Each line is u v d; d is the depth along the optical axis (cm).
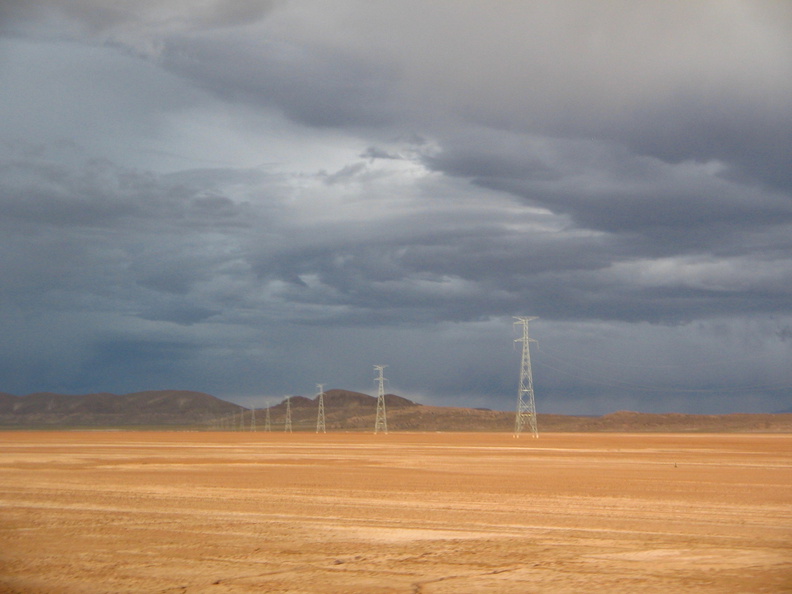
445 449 7738
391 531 2220
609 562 1789
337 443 9750
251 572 1694
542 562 1791
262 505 2819
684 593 1512
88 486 3572
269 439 11769
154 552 1909
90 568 1733
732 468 4884
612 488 3472
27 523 2375
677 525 2336
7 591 1535
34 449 7431
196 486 3566
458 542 2047
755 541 2058
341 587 1561
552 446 8731
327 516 2523
